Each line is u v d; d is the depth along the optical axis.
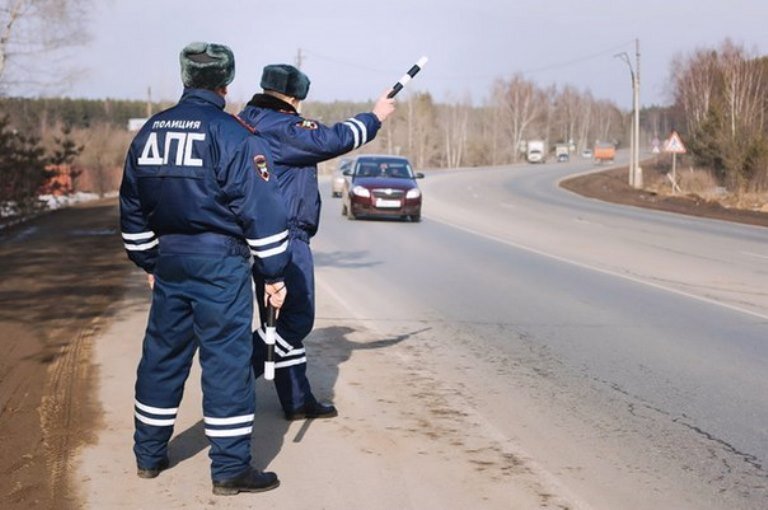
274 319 4.94
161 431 4.91
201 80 4.70
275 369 5.96
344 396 6.72
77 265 14.36
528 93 147.62
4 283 12.20
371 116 5.69
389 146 115.12
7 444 5.46
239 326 4.67
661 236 21.42
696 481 5.14
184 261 4.62
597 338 9.10
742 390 7.15
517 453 5.54
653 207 34.75
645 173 68.25
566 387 7.16
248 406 4.73
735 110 46.38
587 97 184.25
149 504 4.61
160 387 4.86
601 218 27.55
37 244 17.91
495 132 139.62
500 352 8.39
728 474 5.26
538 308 10.84
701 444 5.80
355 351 8.30
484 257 16.09
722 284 13.23
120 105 110.44
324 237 19.52
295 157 5.57
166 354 4.81
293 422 6.05
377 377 7.33
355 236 19.84
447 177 65.25
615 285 12.87
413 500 4.74
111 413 6.11
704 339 9.12
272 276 4.70
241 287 4.66
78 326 9.14
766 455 5.61
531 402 6.70
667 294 12.12
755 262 16.22
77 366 7.41
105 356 7.78
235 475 4.73
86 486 4.82
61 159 30.72
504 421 6.20
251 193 4.54
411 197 24.00
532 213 29.33
